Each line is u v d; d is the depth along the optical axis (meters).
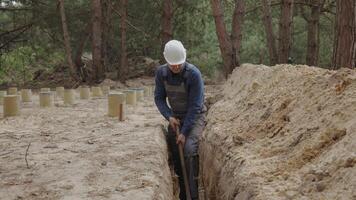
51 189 4.47
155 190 4.47
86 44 24.92
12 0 22.36
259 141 5.59
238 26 14.65
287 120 5.55
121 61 20.25
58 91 14.50
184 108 6.15
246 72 9.81
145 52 26.48
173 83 6.04
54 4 21.25
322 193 3.58
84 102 12.09
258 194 4.05
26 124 8.22
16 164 5.40
